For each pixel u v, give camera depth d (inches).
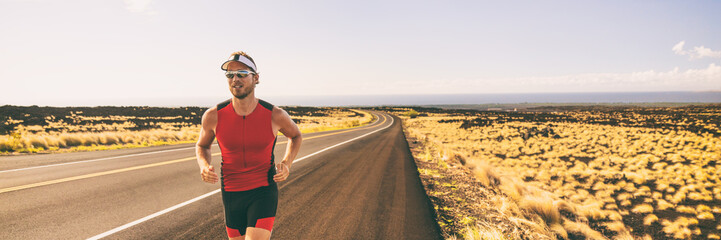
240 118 68.3
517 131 1263.5
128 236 131.0
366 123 1936.5
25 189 193.0
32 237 124.8
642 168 538.3
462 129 1470.2
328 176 290.4
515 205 224.1
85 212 157.5
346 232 149.9
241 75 63.6
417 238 146.2
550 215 219.3
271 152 74.1
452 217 184.1
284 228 151.9
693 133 1143.0
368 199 213.2
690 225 279.1
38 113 1180.5
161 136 615.2
